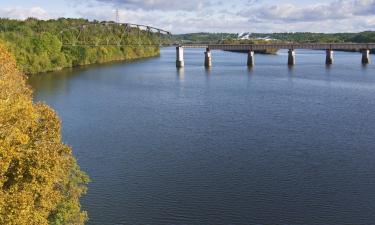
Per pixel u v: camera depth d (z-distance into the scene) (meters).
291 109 96.06
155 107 99.50
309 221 43.31
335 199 47.56
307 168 56.28
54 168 28.94
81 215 37.00
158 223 43.22
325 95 116.94
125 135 72.81
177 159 60.00
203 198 48.03
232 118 86.12
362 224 42.72
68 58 197.25
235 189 50.09
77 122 83.00
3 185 27.14
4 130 27.64
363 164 57.69
